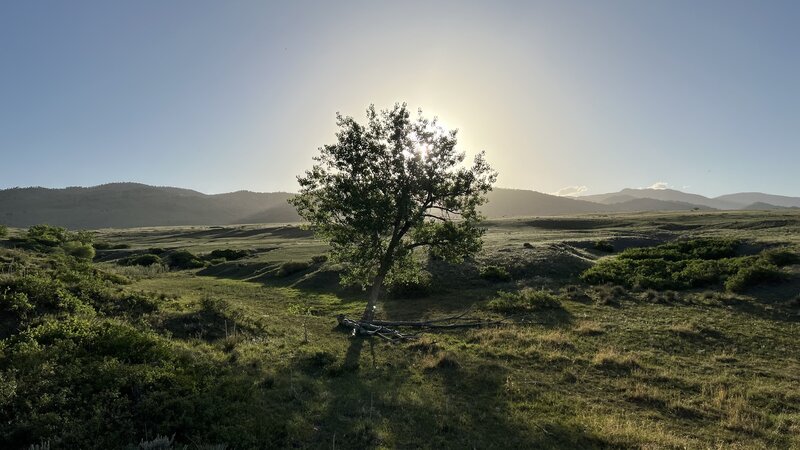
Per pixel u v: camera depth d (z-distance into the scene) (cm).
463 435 1158
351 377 1596
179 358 1384
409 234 2841
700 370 1727
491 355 1914
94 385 1085
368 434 1124
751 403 1427
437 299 3300
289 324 2480
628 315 2567
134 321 1884
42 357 1162
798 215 7425
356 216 2486
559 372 1703
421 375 1645
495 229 9156
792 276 2859
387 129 2564
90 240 7594
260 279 4703
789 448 1143
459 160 2650
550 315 2633
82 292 1997
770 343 2012
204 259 6456
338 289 3853
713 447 1133
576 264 4056
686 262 3709
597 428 1215
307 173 2619
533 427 1220
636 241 5728
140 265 5922
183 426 1011
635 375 1655
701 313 2520
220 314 2202
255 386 1341
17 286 1742
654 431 1220
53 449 866
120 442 925
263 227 14038
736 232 5912
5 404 947
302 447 1039
